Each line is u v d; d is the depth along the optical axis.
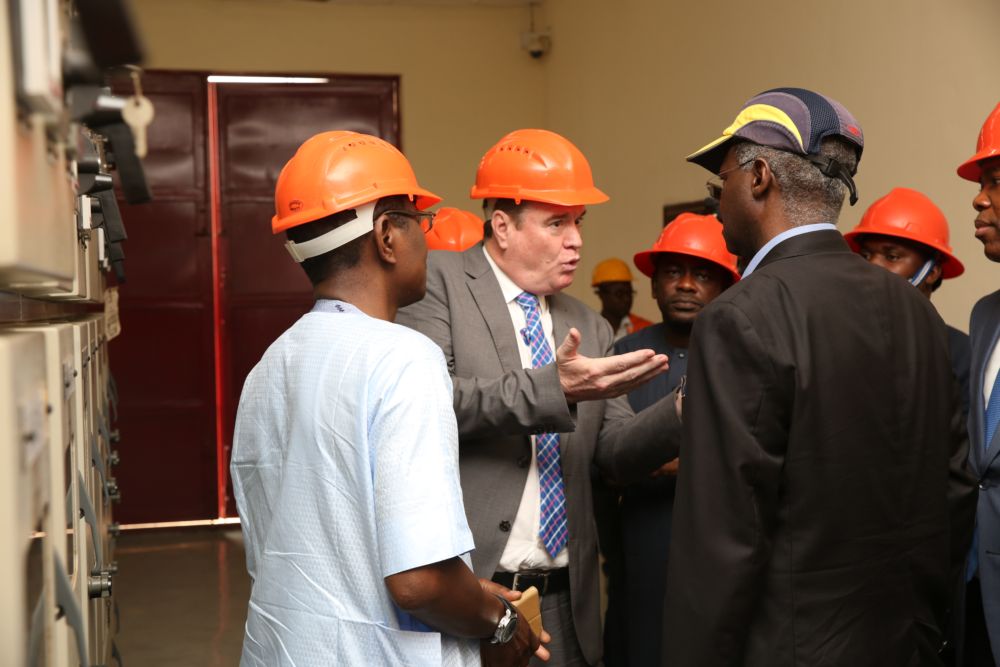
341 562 1.18
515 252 1.91
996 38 2.99
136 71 0.71
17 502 0.58
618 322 5.57
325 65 7.21
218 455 7.17
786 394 1.33
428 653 1.16
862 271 1.45
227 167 7.12
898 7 3.49
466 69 7.42
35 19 0.53
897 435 1.42
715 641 1.32
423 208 1.44
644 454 1.90
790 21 4.23
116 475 7.04
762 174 1.47
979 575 1.88
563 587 1.91
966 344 2.47
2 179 0.49
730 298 1.38
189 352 7.13
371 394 1.17
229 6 7.05
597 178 6.55
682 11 5.26
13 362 0.58
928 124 3.34
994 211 1.94
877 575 1.40
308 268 1.35
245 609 4.95
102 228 1.92
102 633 1.94
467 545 1.15
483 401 1.75
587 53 6.64
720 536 1.33
